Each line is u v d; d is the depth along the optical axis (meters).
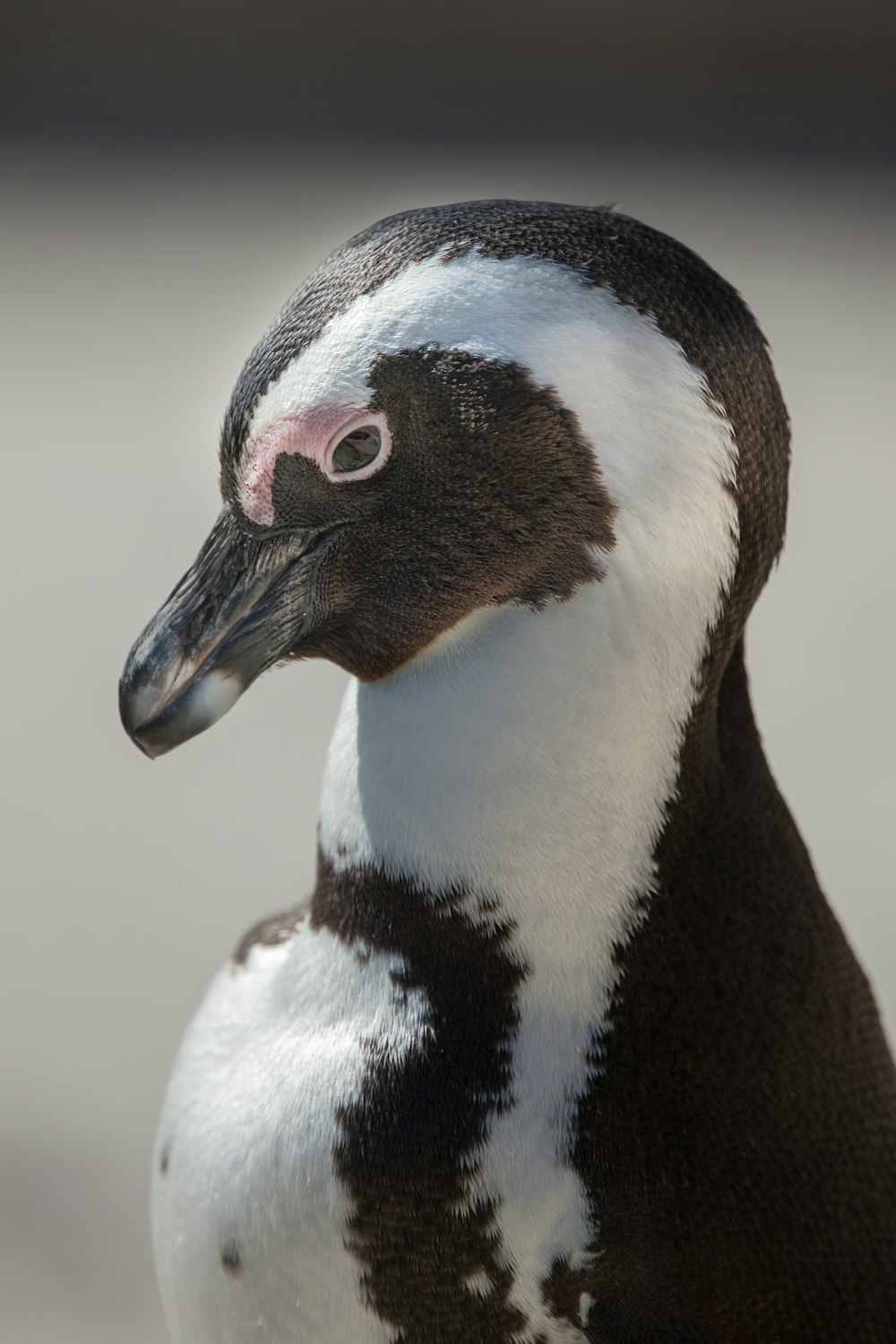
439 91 53.28
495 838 6.84
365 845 7.08
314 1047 7.16
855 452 31.23
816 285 38.22
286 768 22.31
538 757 6.81
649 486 6.65
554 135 49.72
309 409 6.77
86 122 51.06
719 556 6.89
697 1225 6.86
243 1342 7.34
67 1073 16.95
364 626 7.08
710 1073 6.98
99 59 53.22
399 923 7.00
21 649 25.33
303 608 7.10
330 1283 7.04
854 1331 7.02
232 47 53.53
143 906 19.73
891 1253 7.20
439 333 6.64
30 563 27.48
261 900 19.77
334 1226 6.95
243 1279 7.21
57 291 39.09
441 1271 6.91
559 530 6.71
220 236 42.34
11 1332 13.64
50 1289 14.19
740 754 7.56
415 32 54.00
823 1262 7.00
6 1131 16.08
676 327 6.75
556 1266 6.86
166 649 7.20
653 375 6.66
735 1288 6.91
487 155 48.09
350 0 54.09
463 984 6.93
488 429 6.64
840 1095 7.30
